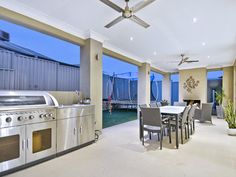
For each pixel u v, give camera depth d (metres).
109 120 6.49
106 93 9.75
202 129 4.85
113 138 3.87
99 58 4.19
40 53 4.88
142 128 3.52
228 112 4.45
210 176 2.10
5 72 3.30
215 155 2.81
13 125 2.17
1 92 2.25
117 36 4.12
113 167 2.35
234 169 2.29
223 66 7.76
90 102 3.83
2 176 2.07
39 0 2.57
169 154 2.86
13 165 2.17
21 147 2.25
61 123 2.81
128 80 10.70
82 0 2.57
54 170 2.25
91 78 3.96
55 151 2.70
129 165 2.42
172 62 7.37
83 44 4.00
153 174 2.15
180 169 2.29
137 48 5.18
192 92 8.19
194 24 3.42
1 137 2.05
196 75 8.10
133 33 3.93
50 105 2.70
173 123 3.70
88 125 3.37
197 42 4.59
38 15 3.00
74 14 3.02
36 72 3.95
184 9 2.82
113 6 2.32
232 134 4.14
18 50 4.04
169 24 3.41
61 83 4.68
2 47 3.63
